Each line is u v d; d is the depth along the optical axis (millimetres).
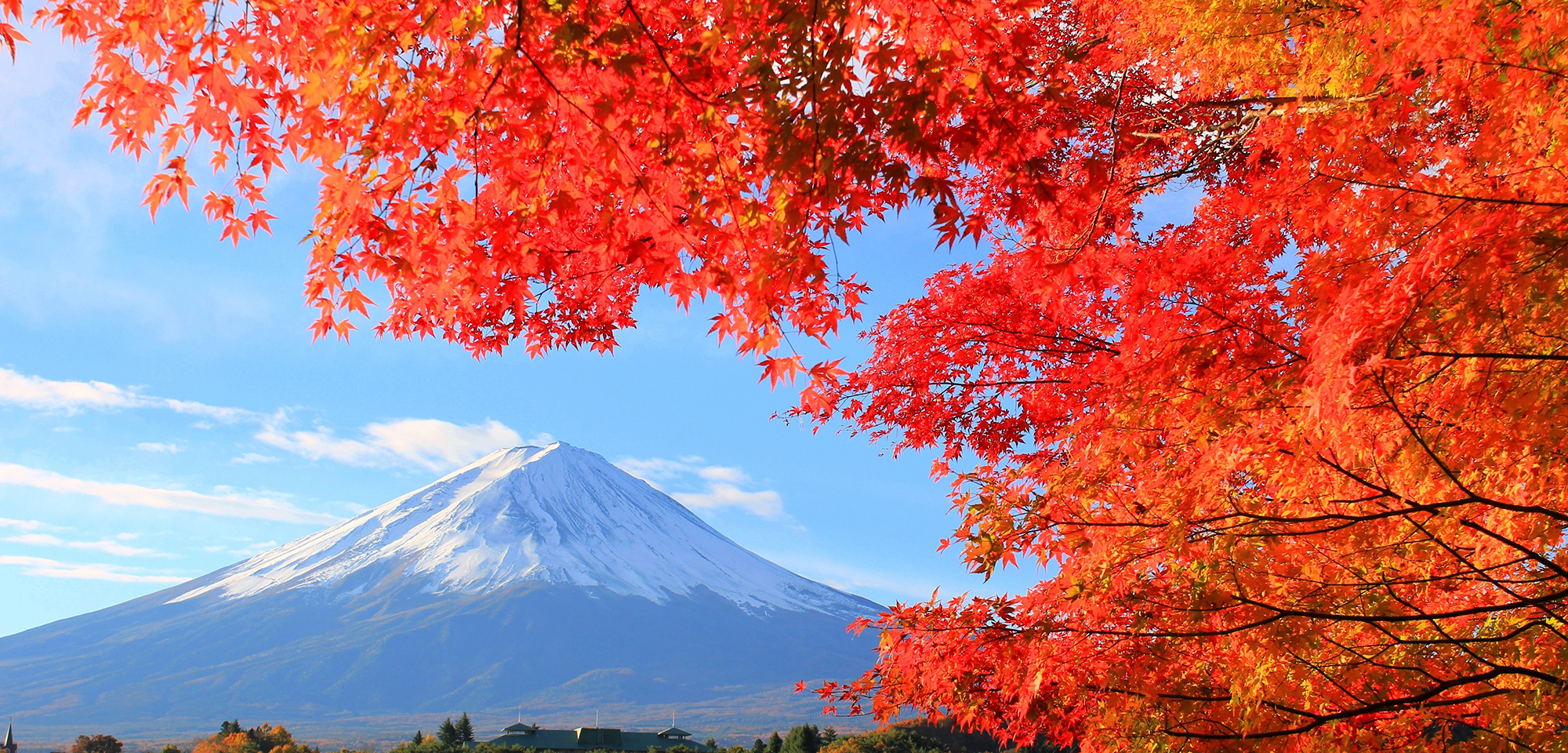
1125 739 3682
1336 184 3490
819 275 3443
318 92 3568
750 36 3574
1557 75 2732
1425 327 2631
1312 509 3404
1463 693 3496
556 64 3525
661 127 3629
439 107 3713
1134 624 3721
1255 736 3416
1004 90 3373
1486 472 3209
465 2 3479
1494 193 2885
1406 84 3195
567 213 3789
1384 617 3260
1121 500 3752
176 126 3666
